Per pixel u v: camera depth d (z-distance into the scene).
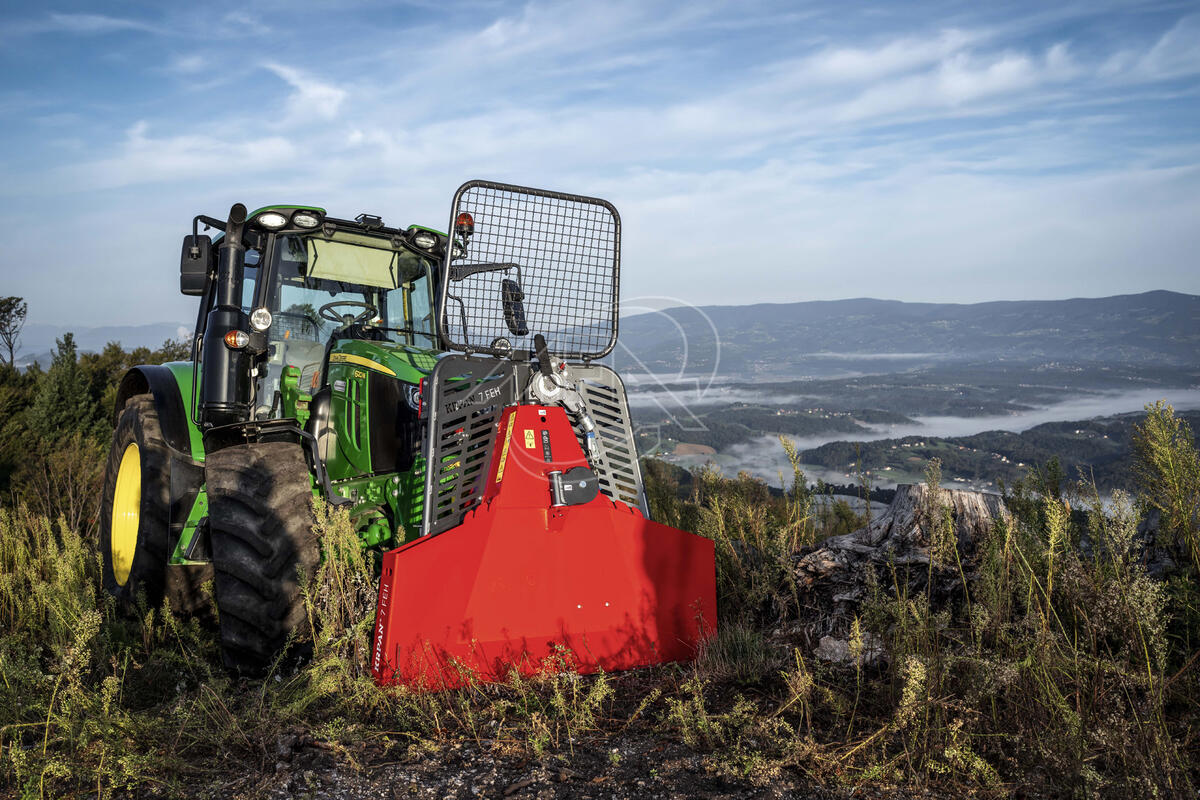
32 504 8.24
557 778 2.33
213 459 3.66
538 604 3.24
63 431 11.91
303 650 3.39
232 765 2.44
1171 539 3.37
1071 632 3.00
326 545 3.22
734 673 3.23
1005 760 2.38
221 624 3.36
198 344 4.59
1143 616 2.44
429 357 4.29
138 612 4.19
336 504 3.88
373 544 3.98
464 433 3.34
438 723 2.69
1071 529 3.27
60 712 2.60
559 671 3.16
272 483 3.55
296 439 4.12
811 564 4.58
